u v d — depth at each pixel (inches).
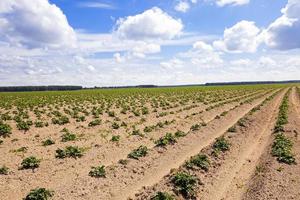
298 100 2600.9
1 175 719.7
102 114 1829.5
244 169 811.4
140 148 899.4
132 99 3070.9
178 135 1135.0
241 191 671.1
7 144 1040.8
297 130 1251.8
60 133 1240.2
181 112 1909.4
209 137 1175.0
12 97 3713.1
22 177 713.6
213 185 701.9
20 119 1531.7
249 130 1288.1
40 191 601.0
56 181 701.3
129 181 711.1
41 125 1381.6
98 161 848.9
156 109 2108.8
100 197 621.3
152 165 821.9
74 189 641.0
